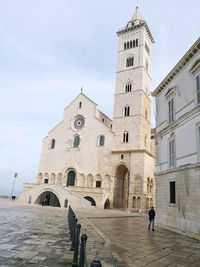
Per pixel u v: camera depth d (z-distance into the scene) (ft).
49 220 81.71
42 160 220.23
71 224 52.13
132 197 170.91
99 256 37.47
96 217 102.94
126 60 221.46
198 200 65.87
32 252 38.19
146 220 113.60
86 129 208.64
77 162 202.08
